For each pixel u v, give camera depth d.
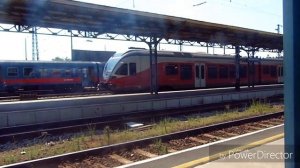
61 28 17.83
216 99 21.77
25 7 13.90
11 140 10.45
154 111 16.69
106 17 16.16
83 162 7.04
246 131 10.62
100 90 29.41
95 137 10.30
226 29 20.72
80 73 34.94
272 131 8.52
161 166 5.67
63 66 33.66
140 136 9.91
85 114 15.03
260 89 29.06
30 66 31.39
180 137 9.55
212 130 10.69
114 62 25.25
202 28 20.09
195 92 24.72
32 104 16.81
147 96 20.69
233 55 32.38
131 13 15.53
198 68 28.72
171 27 19.27
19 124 12.98
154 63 23.05
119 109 16.44
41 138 10.76
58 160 6.91
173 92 23.94
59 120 14.12
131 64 24.95
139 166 5.64
